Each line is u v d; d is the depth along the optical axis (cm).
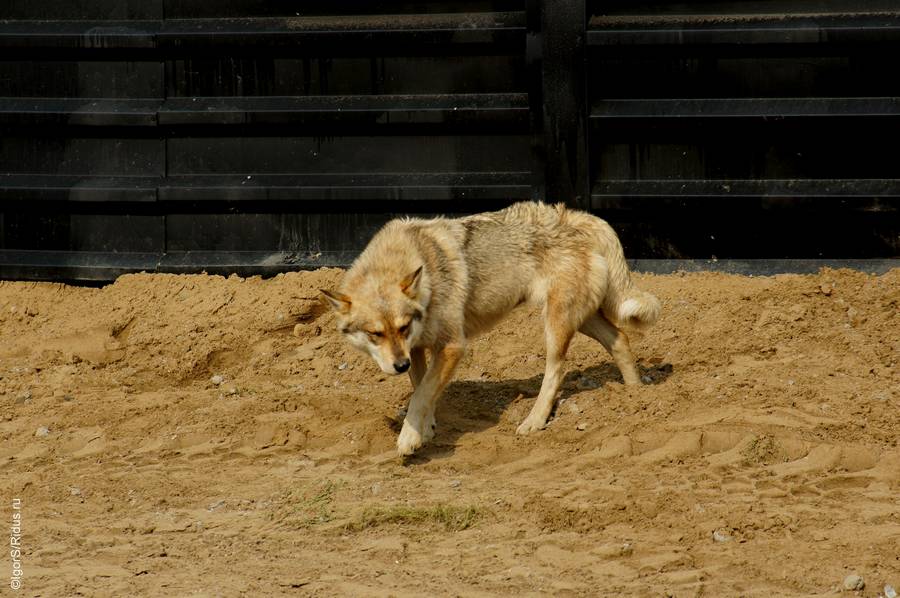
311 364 1367
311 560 902
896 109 1446
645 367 1287
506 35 1505
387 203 1544
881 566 840
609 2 1501
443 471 1094
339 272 1510
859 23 1451
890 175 1472
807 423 1096
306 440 1173
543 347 1364
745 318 1354
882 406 1123
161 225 1591
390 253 1133
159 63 1585
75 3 1596
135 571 885
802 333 1314
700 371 1260
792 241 1492
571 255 1186
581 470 1062
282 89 1568
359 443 1153
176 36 1554
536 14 1477
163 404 1261
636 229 1519
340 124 1544
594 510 956
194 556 917
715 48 1474
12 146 1612
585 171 1495
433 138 1545
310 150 1568
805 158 1483
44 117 1578
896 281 1407
